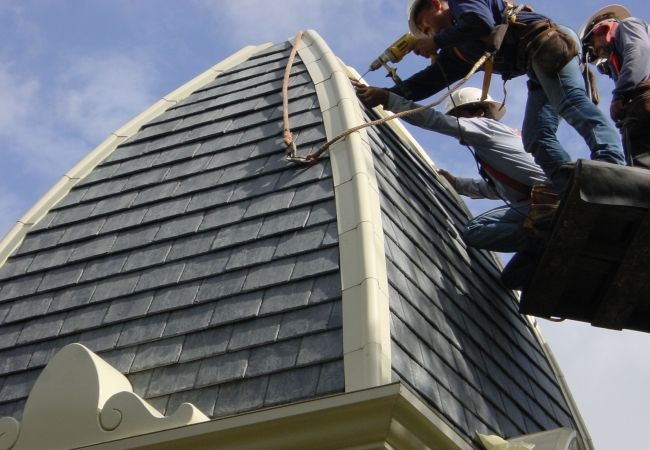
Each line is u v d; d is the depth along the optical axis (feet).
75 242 46.42
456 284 43.93
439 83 49.75
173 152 49.19
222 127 49.11
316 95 47.47
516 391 43.68
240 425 33.42
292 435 33.35
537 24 44.60
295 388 35.04
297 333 36.60
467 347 41.16
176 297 40.45
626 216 36.88
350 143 42.93
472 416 38.04
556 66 43.62
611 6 45.16
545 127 44.75
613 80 43.42
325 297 37.24
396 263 39.37
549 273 39.27
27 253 47.11
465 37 45.73
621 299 39.14
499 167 47.42
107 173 50.08
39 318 43.06
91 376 36.60
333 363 35.17
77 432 35.65
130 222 45.80
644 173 36.37
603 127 42.29
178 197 45.70
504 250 47.06
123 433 35.04
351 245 38.47
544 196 43.78
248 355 36.86
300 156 43.86
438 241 45.11
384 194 42.52
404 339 36.58
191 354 37.96
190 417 34.37
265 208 42.19
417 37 49.75
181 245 42.83
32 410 36.58
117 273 43.29
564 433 37.81
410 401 32.76
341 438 33.06
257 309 38.14
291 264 39.09
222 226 42.55
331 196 41.09
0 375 41.29
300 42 53.16
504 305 48.16
